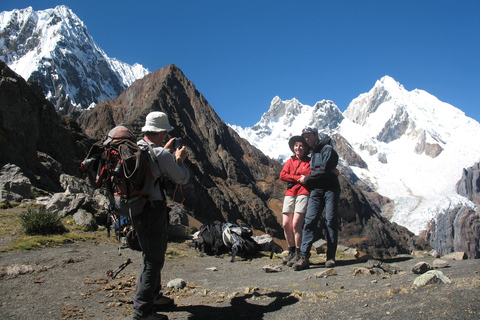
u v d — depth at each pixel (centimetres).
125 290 461
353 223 11106
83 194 935
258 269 648
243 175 8656
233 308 384
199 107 9844
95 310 389
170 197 4406
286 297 405
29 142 1473
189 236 941
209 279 560
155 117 358
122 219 591
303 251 627
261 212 7381
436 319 279
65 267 553
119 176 325
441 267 513
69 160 2609
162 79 9862
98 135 9144
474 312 277
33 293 433
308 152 687
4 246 637
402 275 478
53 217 765
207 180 7069
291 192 675
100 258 623
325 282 476
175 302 425
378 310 318
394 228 12062
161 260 343
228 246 767
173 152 358
